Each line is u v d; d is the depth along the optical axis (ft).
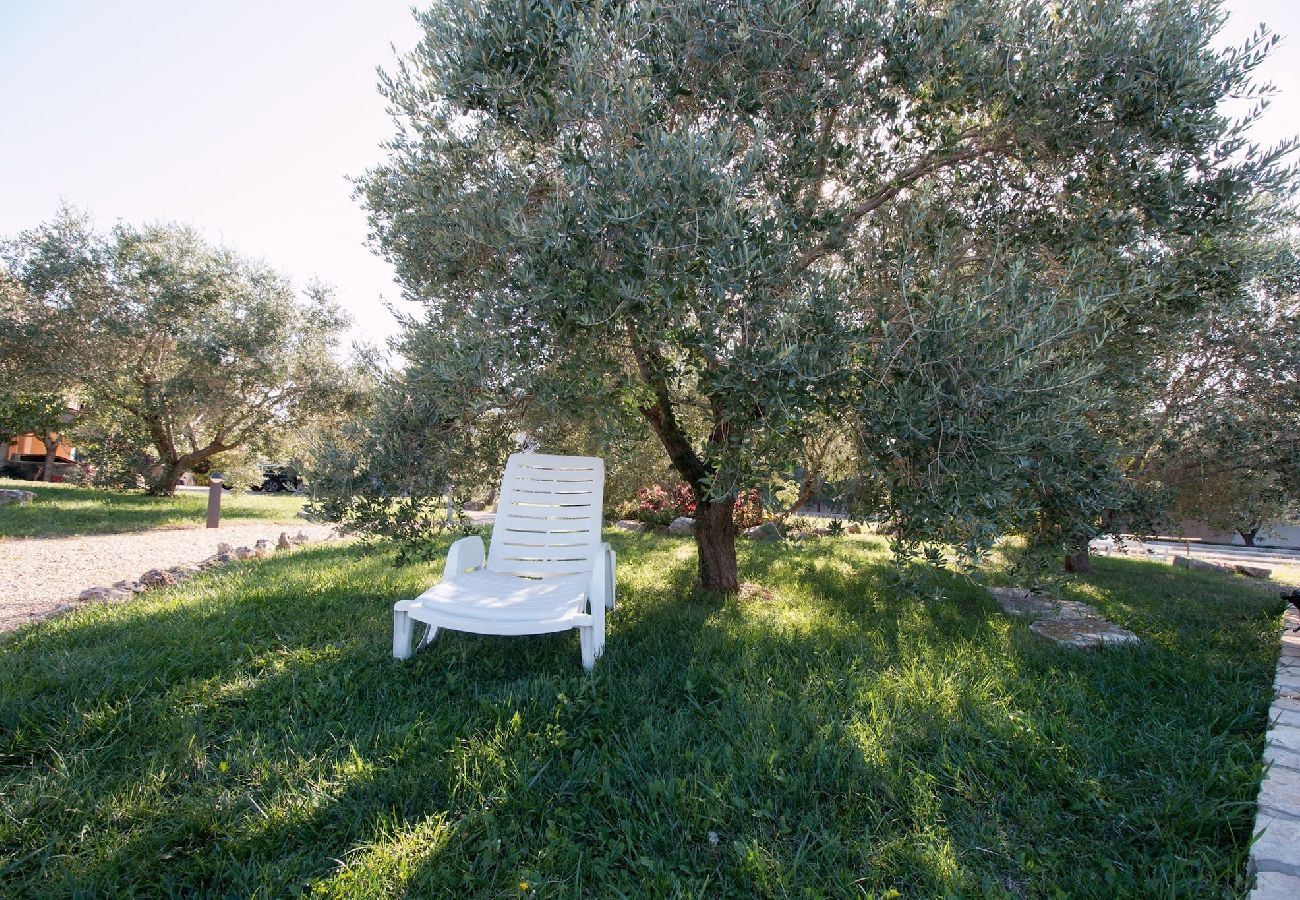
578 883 5.70
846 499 11.41
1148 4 11.33
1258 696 10.23
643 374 13.30
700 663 10.89
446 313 13.41
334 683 9.83
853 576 19.54
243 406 43.70
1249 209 12.01
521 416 12.96
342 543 26.03
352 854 6.18
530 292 9.27
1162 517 15.39
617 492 29.63
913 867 6.06
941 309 8.63
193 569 19.62
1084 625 14.40
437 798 7.07
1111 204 11.05
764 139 10.84
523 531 14.19
